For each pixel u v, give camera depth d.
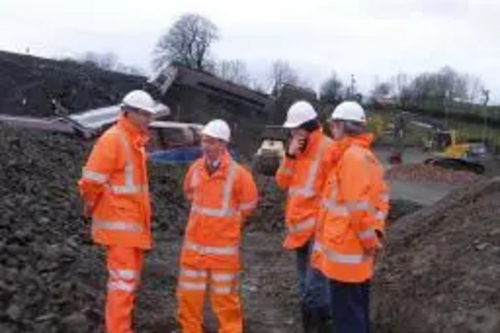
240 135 35.03
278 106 36.16
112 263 6.11
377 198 5.56
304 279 6.78
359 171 5.47
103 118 23.05
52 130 22.45
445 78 81.81
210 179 6.53
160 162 18.58
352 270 5.58
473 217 8.51
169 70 34.16
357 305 5.67
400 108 74.62
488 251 7.22
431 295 6.85
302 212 6.70
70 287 6.77
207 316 7.42
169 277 8.89
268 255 11.33
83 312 6.42
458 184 30.14
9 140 14.16
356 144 5.73
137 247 6.14
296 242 6.75
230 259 6.58
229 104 35.16
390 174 34.12
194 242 6.57
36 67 33.00
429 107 75.81
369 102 73.38
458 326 6.23
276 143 27.56
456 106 75.94
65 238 8.95
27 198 10.06
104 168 6.01
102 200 6.11
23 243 7.86
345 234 5.59
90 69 35.31
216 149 6.53
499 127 72.38
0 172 11.12
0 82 31.91
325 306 6.41
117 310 6.05
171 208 14.10
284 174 6.88
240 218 6.64
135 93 6.17
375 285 7.69
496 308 6.17
